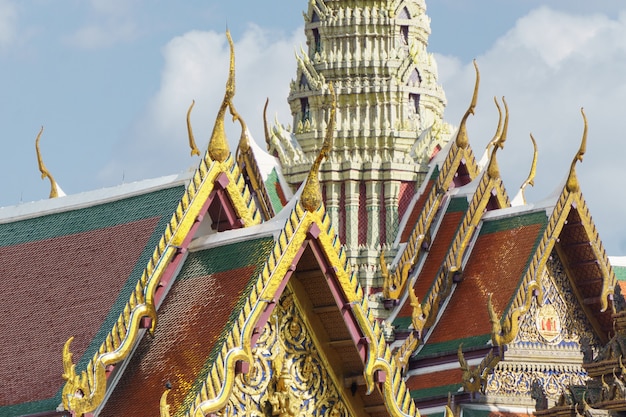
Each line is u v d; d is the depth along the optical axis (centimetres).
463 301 8531
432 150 10331
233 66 5241
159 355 4975
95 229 5597
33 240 5778
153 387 4884
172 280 5184
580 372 8206
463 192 9331
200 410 4644
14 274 5697
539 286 8156
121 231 5491
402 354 8462
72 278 5472
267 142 10394
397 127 10462
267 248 4953
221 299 4931
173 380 4831
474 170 9506
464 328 8388
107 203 5659
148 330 5056
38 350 5303
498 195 8812
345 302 4934
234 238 5100
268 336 4897
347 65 10650
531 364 8106
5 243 5859
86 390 4888
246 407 4834
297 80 10769
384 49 10750
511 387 8038
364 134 10388
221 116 5238
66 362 4856
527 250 8331
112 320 5131
